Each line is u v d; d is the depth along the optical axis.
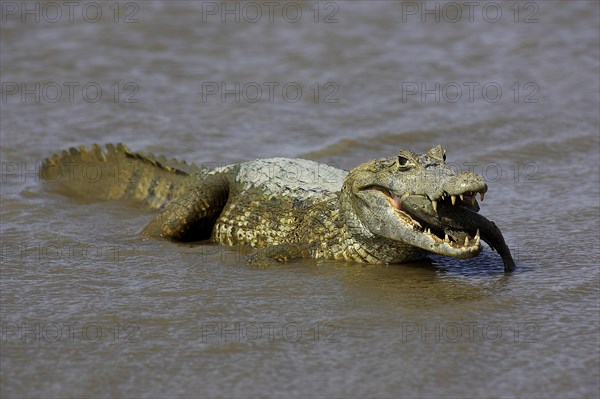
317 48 68.12
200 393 22.86
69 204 41.56
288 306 28.64
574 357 24.75
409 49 68.25
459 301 29.08
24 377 23.53
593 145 49.44
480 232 31.97
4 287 29.91
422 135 51.44
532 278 31.14
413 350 25.31
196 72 62.88
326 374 23.88
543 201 40.69
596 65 64.44
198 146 49.47
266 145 49.66
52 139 50.28
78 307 28.22
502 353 25.08
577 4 78.00
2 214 39.00
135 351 25.09
